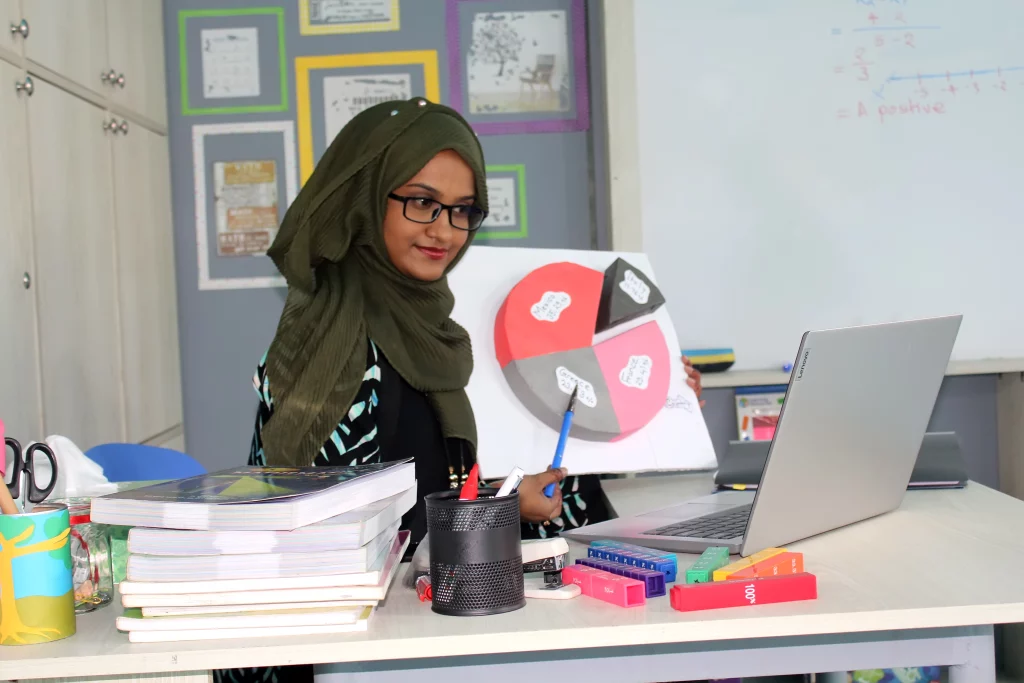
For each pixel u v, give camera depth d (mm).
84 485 1051
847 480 1112
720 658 904
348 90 2711
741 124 2502
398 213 1456
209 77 2713
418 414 1500
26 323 1788
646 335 1585
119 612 938
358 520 835
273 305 2734
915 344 1116
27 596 831
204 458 2746
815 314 2521
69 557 866
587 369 1502
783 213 2512
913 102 2498
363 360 1445
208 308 2738
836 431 1048
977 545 1062
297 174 2717
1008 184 2506
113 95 2295
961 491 1404
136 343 2383
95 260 2143
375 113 1542
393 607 904
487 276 1575
